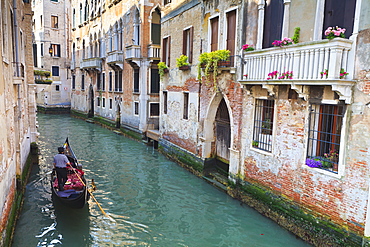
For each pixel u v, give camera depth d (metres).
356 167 5.70
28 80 12.59
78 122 26.17
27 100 12.24
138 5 18.02
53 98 32.56
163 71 14.34
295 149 7.03
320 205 6.45
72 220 7.91
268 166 7.88
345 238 5.91
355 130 5.70
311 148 6.75
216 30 10.19
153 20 18.27
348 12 5.84
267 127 8.07
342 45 5.59
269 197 7.81
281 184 7.46
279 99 7.43
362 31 5.51
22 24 11.05
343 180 5.94
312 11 6.50
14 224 7.16
